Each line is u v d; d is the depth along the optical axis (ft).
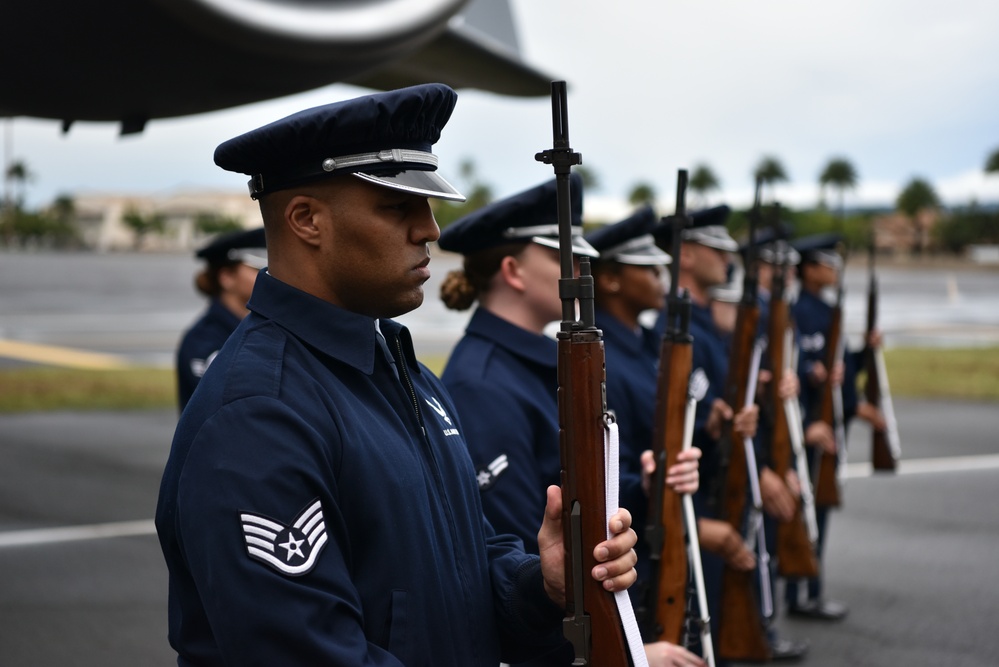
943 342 68.90
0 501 25.71
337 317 5.83
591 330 5.82
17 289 129.90
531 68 23.20
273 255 5.97
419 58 21.38
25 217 422.41
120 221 448.24
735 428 12.48
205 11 11.65
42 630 16.76
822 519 19.26
